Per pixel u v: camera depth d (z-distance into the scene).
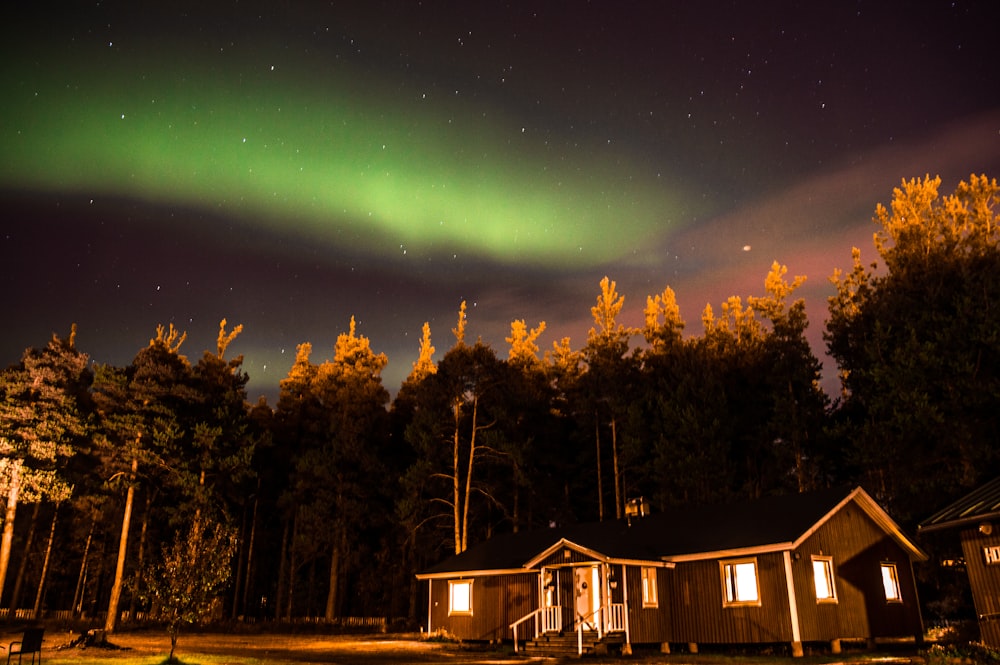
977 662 15.92
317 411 51.97
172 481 37.28
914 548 25.27
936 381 27.19
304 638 32.31
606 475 47.12
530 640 24.17
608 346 46.09
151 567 19.38
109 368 35.75
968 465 26.00
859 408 35.53
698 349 42.06
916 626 24.36
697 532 24.83
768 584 21.30
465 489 43.09
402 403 53.97
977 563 17.59
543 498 46.34
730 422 37.62
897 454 28.00
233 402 43.31
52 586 53.53
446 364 40.88
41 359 33.84
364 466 45.84
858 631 22.12
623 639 22.36
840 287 38.28
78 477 40.16
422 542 44.53
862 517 24.22
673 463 35.25
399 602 46.50
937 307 30.31
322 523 44.28
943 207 33.75
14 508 32.06
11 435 32.53
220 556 19.14
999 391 25.20
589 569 24.89
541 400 48.09
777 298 41.19
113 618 34.00
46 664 18.39
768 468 36.97
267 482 51.97
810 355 37.62
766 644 21.48
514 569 26.91
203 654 22.42
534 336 53.75
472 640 28.42
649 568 23.98
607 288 47.47
